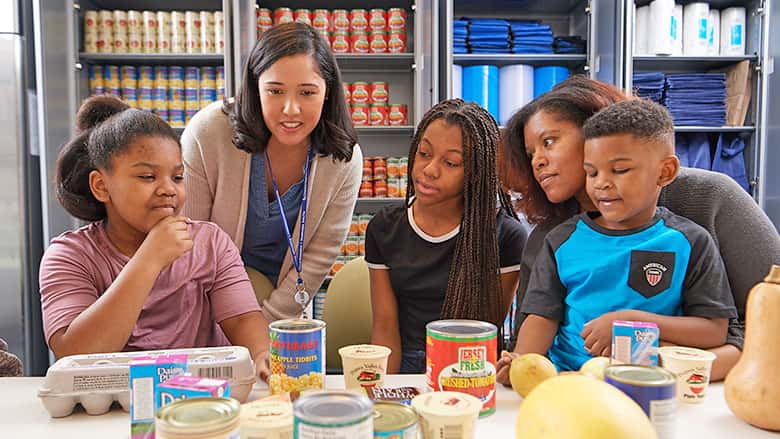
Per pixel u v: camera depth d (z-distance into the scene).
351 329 1.61
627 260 0.96
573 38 3.04
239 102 1.50
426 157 1.21
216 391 0.64
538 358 0.81
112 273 1.11
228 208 1.61
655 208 1.02
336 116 1.56
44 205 2.64
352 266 1.66
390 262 1.33
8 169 2.58
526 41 3.01
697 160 3.01
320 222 1.71
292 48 1.36
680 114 2.96
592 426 0.50
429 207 1.29
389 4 3.05
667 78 2.97
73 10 2.77
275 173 1.63
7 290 2.59
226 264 1.19
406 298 1.33
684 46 2.97
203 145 1.57
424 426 0.61
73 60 2.76
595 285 0.98
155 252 1.01
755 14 2.94
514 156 1.22
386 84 2.91
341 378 0.95
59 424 0.75
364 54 2.83
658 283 0.95
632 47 2.81
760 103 2.91
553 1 3.17
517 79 2.98
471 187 1.20
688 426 0.73
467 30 3.01
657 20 2.91
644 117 0.92
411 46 3.12
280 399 0.69
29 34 2.64
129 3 3.03
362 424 0.48
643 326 0.80
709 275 0.94
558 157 1.08
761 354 0.71
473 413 0.60
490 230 1.21
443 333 0.74
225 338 1.22
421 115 2.85
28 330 2.62
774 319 0.71
